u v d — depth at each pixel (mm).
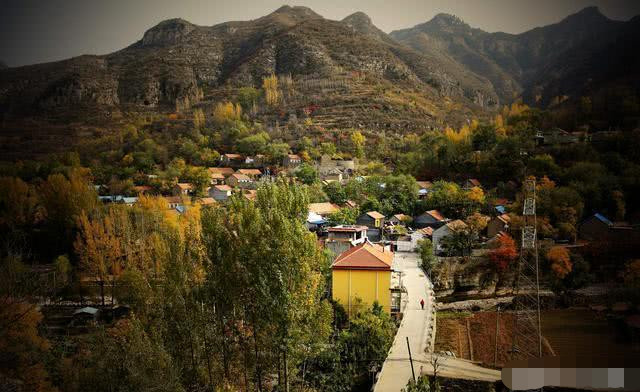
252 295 36750
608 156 109000
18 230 82062
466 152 138625
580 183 97188
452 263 79562
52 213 85812
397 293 60188
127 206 93125
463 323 64625
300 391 38719
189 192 128250
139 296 43312
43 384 32969
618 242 81250
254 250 36281
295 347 35656
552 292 76000
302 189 40125
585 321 64125
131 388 31562
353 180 120750
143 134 188250
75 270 73062
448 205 104750
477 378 39531
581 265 76688
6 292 34562
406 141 177750
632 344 55188
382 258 56062
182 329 37562
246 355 38219
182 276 38719
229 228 37938
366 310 50438
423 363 41125
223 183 140625
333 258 67062
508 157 123875
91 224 77125
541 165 109812
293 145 170375
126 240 72312
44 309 62250
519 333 60188
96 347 36562
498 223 90125
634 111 136375
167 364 33594
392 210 106938
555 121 148250
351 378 41812
